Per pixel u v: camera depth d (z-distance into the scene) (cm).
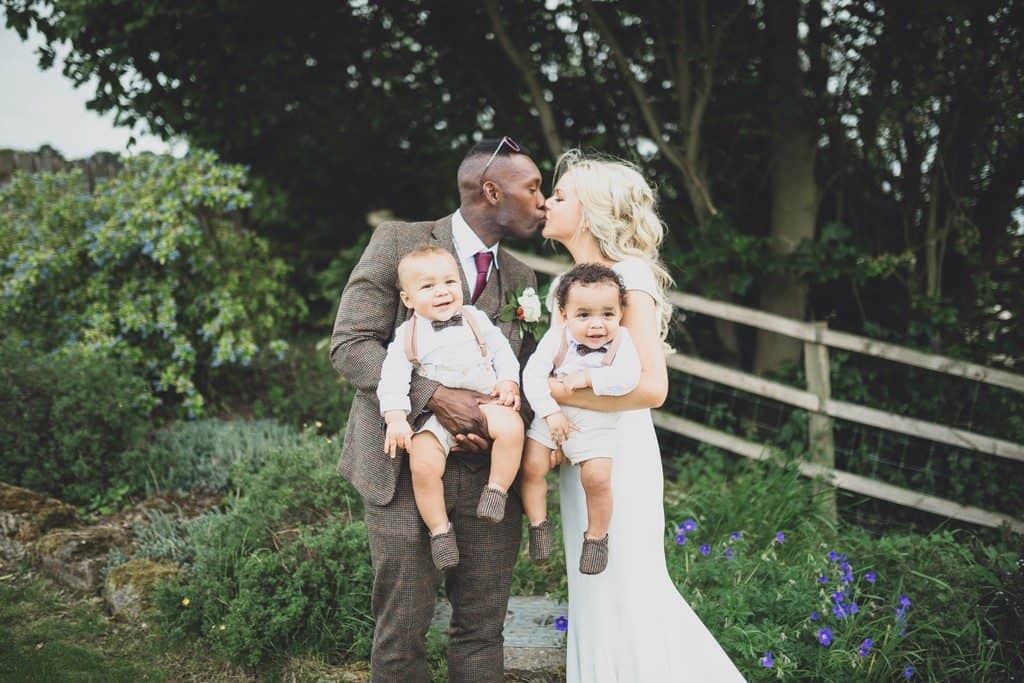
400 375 219
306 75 586
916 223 568
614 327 213
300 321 662
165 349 545
